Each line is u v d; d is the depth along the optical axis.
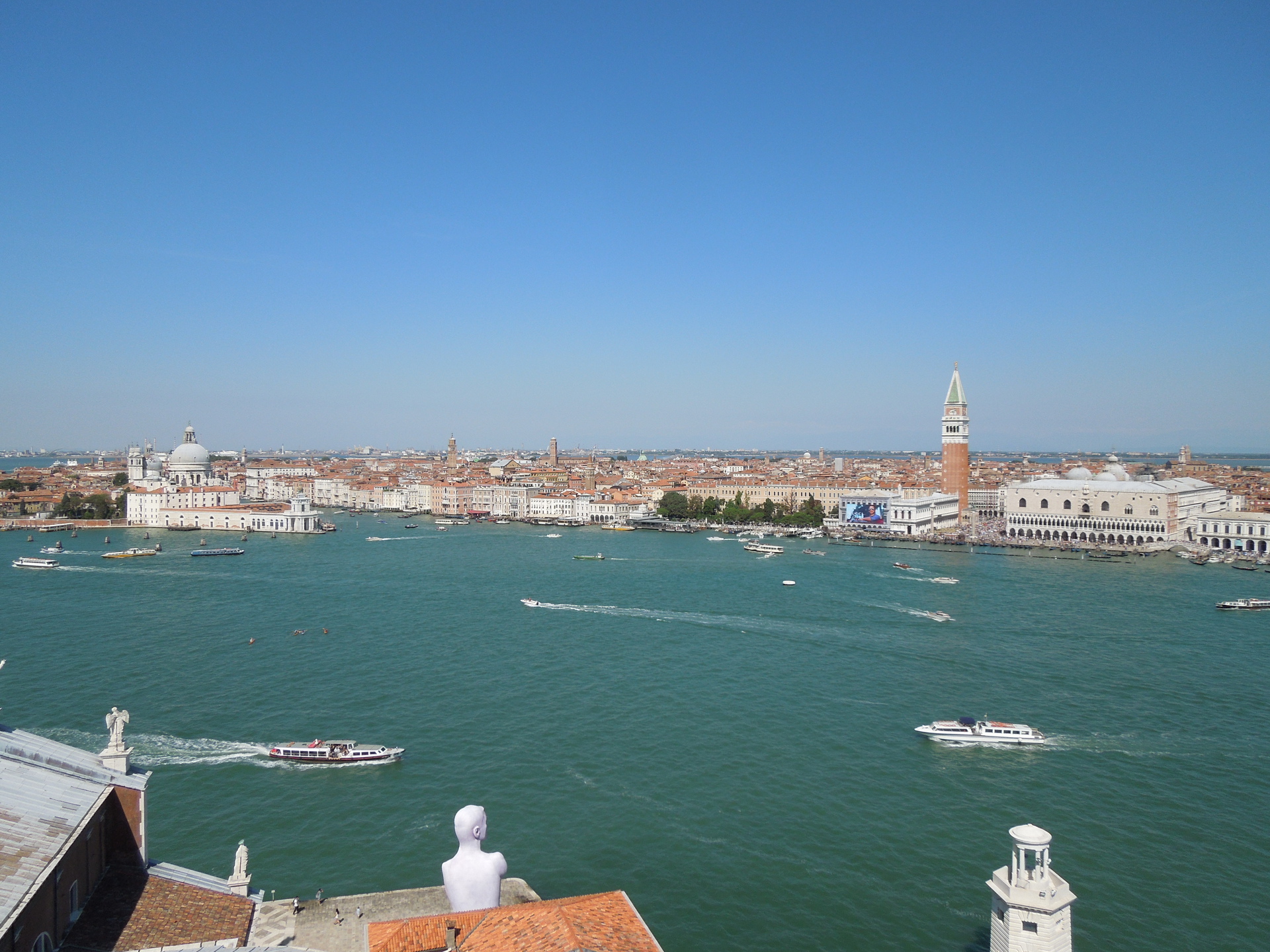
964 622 194.50
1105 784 104.88
